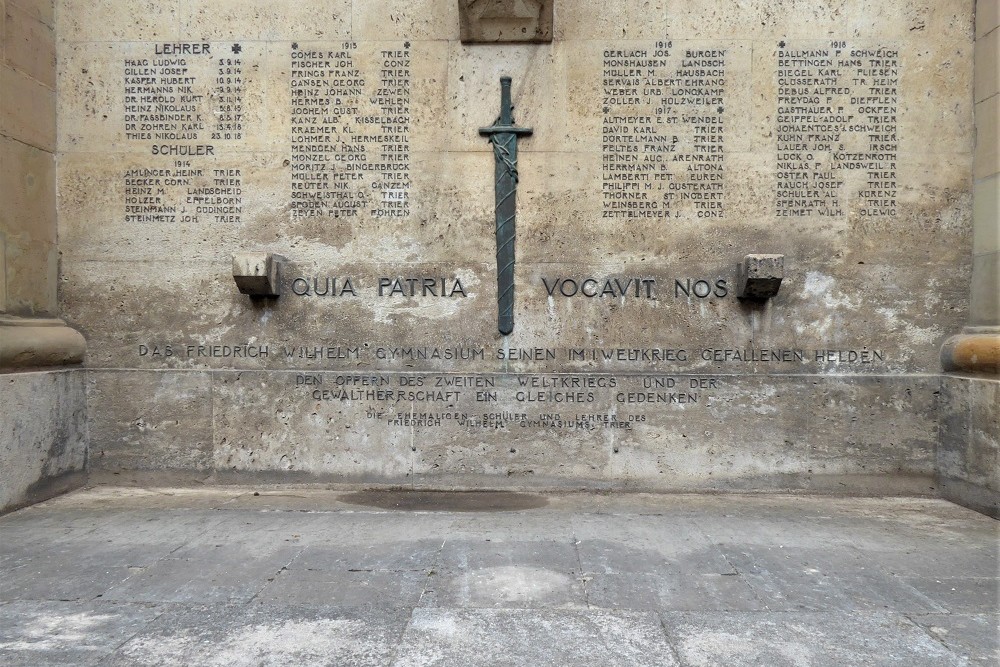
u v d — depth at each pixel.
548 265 5.68
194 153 5.71
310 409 5.71
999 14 5.22
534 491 5.63
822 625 3.25
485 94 5.66
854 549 4.27
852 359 5.63
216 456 5.73
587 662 2.92
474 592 3.60
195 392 5.73
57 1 5.64
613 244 5.67
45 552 4.16
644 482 5.65
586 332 5.68
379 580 3.75
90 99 5.69
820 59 5.59
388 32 5.66
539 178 5.66
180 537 4.45
